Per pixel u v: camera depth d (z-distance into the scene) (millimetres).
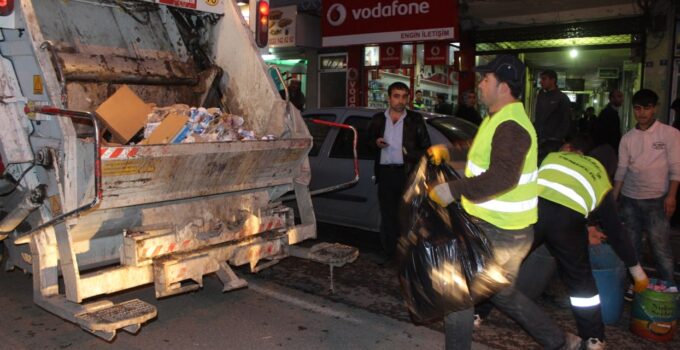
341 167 6477
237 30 5137
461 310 3242
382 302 4930
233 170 4250
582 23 10812
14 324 4320
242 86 5129
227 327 4340
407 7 11914
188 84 5266
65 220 3627
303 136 4852
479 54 12281
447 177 3387
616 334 4355
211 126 4355
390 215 5609
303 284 5363
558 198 3688
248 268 5797
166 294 3832
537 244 3816
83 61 4516
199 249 4082
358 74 13547
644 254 6465
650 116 4770
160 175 3787
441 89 12516
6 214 4258
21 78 3953
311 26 13570
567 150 4367
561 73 12055
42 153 3703
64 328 4277
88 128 4430
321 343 4086
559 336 3445
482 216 3268
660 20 9859
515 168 3010
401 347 4051
